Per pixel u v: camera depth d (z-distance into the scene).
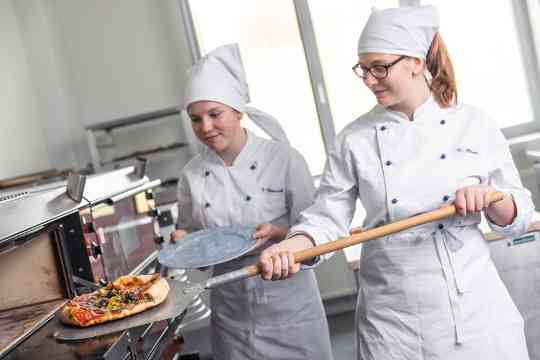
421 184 1.76
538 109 4.39
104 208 2.22
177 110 4.37
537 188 4.21
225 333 2.47
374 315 1.82
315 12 4.39
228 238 2.19
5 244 1.67
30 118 4.50
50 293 1.97
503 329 1.74
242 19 4.45
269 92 4.50
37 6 4.60
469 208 1.62
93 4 4.66
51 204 1.88
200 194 2.46
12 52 4.44
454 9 4.35
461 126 1.79
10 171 4.10
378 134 1.80
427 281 1.74
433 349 1.75
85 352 1.46
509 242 2.61
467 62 4.39
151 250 2.71
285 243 1.74
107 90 4.71
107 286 1.88
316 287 2.50
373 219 1.84
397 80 1.74
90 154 4.70
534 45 4.31
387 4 4.34
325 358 2.46
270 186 2.39
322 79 4.41
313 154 4.54
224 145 2.34
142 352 1.67
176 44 4.61
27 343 1.63
